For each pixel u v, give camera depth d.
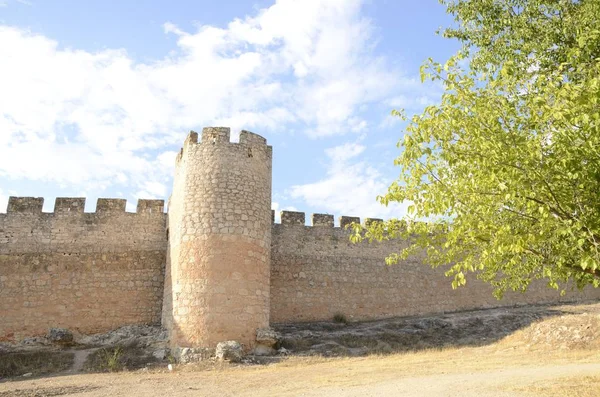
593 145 9.05
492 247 10.38
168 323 23.28
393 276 32.19
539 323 24.97
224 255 21.88
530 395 12.16
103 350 22.84
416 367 18.41
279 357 20.95
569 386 13.05
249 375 17.38
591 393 12.09
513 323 27.84
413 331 26.66
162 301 27.44
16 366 20.44
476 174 9.95
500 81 10.66
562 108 9.01
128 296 27.08
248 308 21.61
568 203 9.53
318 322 29.47
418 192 11.01
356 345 24.34
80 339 25.48
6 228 26.69
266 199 24.20
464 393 12.62
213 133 23.84
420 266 33.03
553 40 13.12
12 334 25.05
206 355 20.08
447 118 10.38
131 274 27.50
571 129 9.23
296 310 29.62
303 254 30.86
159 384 16.12
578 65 10.86
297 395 13.49
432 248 13.31
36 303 25.81
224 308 21.12
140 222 28.59
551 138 9.65
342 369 18.31
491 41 14.59
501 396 12.11
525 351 21.95
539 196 9.54
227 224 22.39
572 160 9.32
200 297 21.20
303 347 23.41
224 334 20.78
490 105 10.20
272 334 21.59
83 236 27.52
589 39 10.93
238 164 23.56
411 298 32.09
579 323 23.38
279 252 30.42
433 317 30.00
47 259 26.64
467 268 11.36
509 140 9.77
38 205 27.53
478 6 14.78
